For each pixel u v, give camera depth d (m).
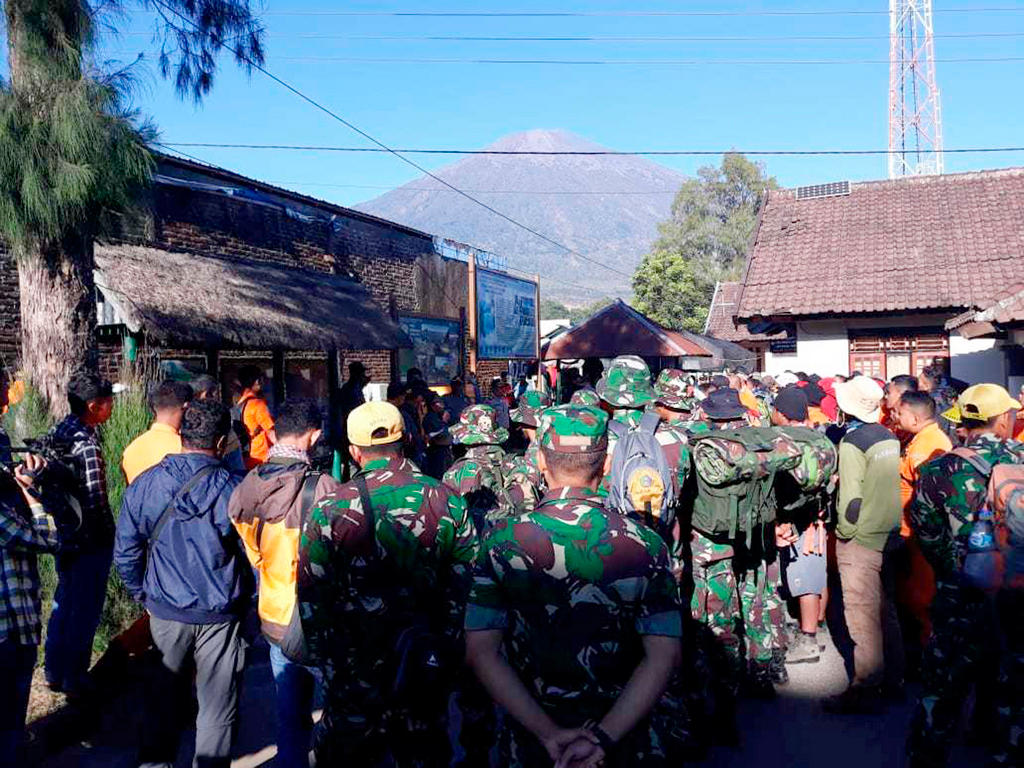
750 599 5.46
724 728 4.71
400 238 17.11
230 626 4.05
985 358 17.72
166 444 4.98
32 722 4.86
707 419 5.62
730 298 42.25
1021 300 13.90
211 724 4.00
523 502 5.45
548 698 2.46
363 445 3.53
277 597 3.86
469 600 2.57
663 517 4.30
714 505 4.63
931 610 4.13
